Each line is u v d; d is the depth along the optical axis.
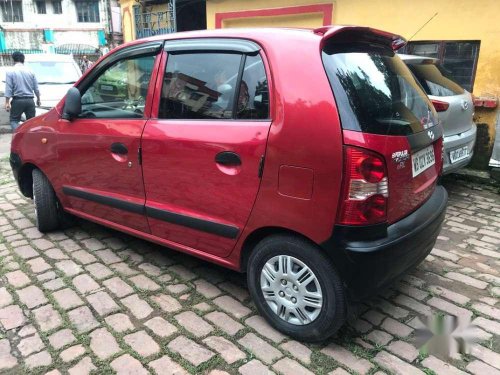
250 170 2.44
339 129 2.15
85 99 3.49
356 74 2.36
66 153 3.55
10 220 4.43
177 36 2.94
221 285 3.13
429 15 6.12
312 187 2.23
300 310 2.46
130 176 3.11
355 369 2.31
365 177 2.14
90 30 29.28
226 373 2.28
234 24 8.97
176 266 3.41
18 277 3.23
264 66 2.46
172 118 2.87
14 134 4.12
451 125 4.66
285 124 2.30
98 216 3.56
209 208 2.70
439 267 3.44
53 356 2.39
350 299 2.31
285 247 2.42
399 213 2.41
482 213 4.71
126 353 2.42
